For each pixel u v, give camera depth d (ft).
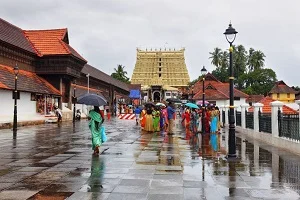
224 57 381.40
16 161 39.63
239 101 212.64
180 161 40.37
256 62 368.89
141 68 478.18
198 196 24.89
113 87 280.92
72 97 169.99
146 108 94.38
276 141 57.88
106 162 39.14
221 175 32.30
